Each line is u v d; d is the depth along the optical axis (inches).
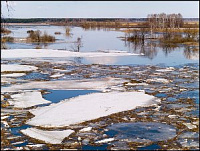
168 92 751.1
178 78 922.7
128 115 572.7
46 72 1027.3
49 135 476.1
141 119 550.6
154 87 805.9
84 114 575.2
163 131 492.4
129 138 463.8
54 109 605.3
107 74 991.0
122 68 1106.1
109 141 452.8
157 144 442.3
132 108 616.1
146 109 610.5
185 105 637.3
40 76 957.8
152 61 1288.1
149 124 525.3
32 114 577.0
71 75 975.6
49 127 509.4
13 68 1088.2
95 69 1088.2
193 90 771.4
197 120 544.7
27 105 637.3
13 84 839.7
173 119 551.5
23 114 577.9
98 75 975.0
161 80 892.6
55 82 871.1
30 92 749.3
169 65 1173.7
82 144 442.6
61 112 586.6
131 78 925.2
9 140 454.9
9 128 504.4
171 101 668.7
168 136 472.4
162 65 1175.6
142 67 1127.0
